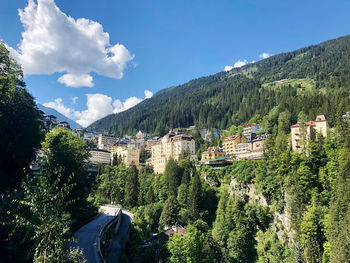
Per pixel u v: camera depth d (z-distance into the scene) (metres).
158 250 52.88
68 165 49.94
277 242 69.62
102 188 120.38
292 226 65.88
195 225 79.44
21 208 18.36
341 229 50.91
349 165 61.09
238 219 78.62
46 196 17.41
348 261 46.94
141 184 127.94
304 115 124.56
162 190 115.62
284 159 80.88
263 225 77.25
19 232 25.20
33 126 50.44
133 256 51.91
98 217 68.25
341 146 77.19
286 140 101.12
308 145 83.38
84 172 61.31
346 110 113.50
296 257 58.78
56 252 17.75
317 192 68.94
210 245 66.19
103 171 149.88
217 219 88.06
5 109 43.62
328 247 54.56
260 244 73.44
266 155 90.31
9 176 46.06
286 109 141.25
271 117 148.00
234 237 73.69
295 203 67.12
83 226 55.50
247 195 89.62
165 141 181.38
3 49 46.09
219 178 108.56
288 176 76.00
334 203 56.03
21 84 51.25
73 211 52.56
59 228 18.16
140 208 101.00
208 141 189.88
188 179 111.62
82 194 56.00
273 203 78.56
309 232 59.66
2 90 43.91
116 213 76.81
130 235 65.38
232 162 108.31
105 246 49.84
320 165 76.00
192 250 44.56
